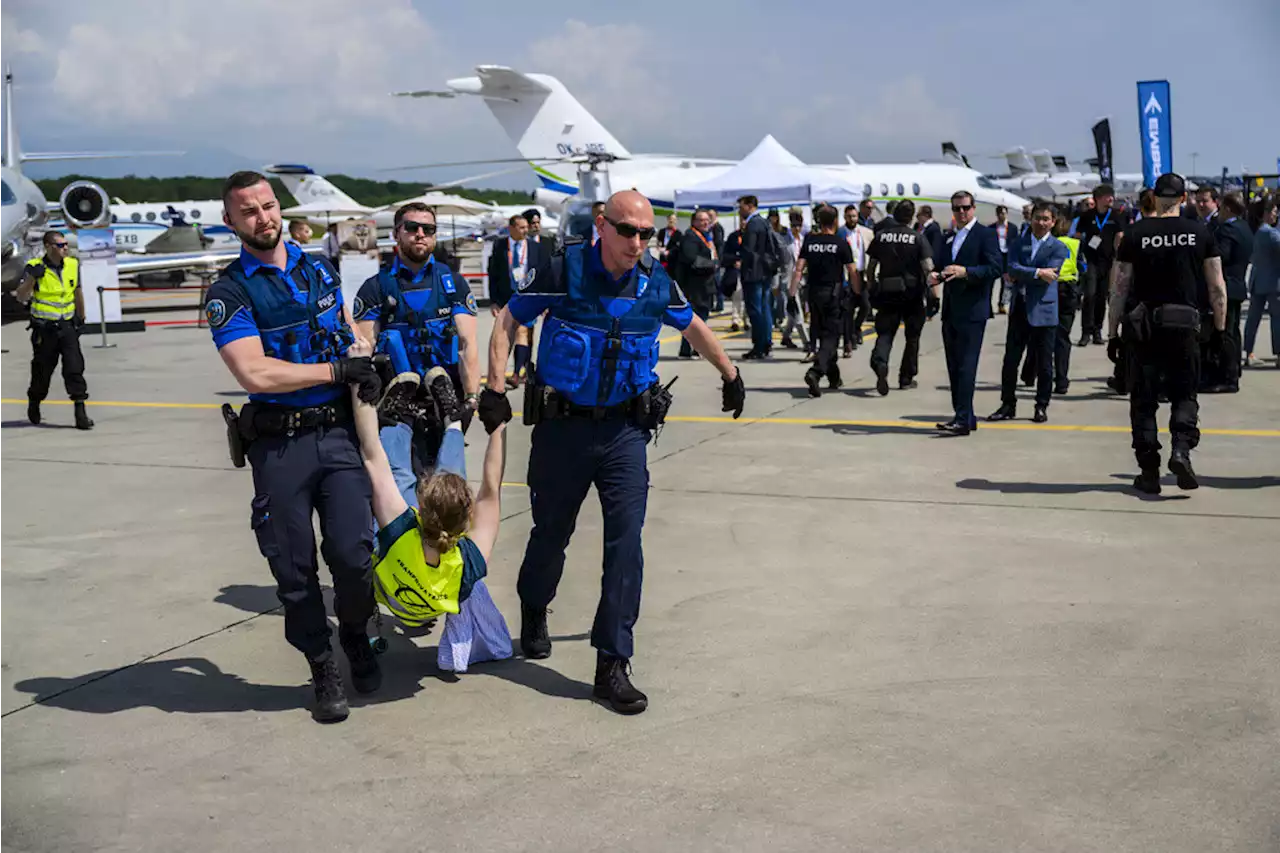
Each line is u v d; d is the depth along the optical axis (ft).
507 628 15.64
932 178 114.32
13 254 72.49
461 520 13.08
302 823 10.71
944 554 19.12
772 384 40.55
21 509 23.70
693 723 12.75
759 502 23.04
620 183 111.24
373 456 13.28
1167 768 11.38
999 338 54.75
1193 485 22.07
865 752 11.89
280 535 12.83
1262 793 10.84
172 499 24.45
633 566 13.33
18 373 48.91
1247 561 18.29
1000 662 14.32
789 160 85.05
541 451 13.60
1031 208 30.60
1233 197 34.50
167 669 14.83
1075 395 36.70
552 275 13.14
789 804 10.82
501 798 11.12
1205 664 14.08
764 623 15.96
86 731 12.87
